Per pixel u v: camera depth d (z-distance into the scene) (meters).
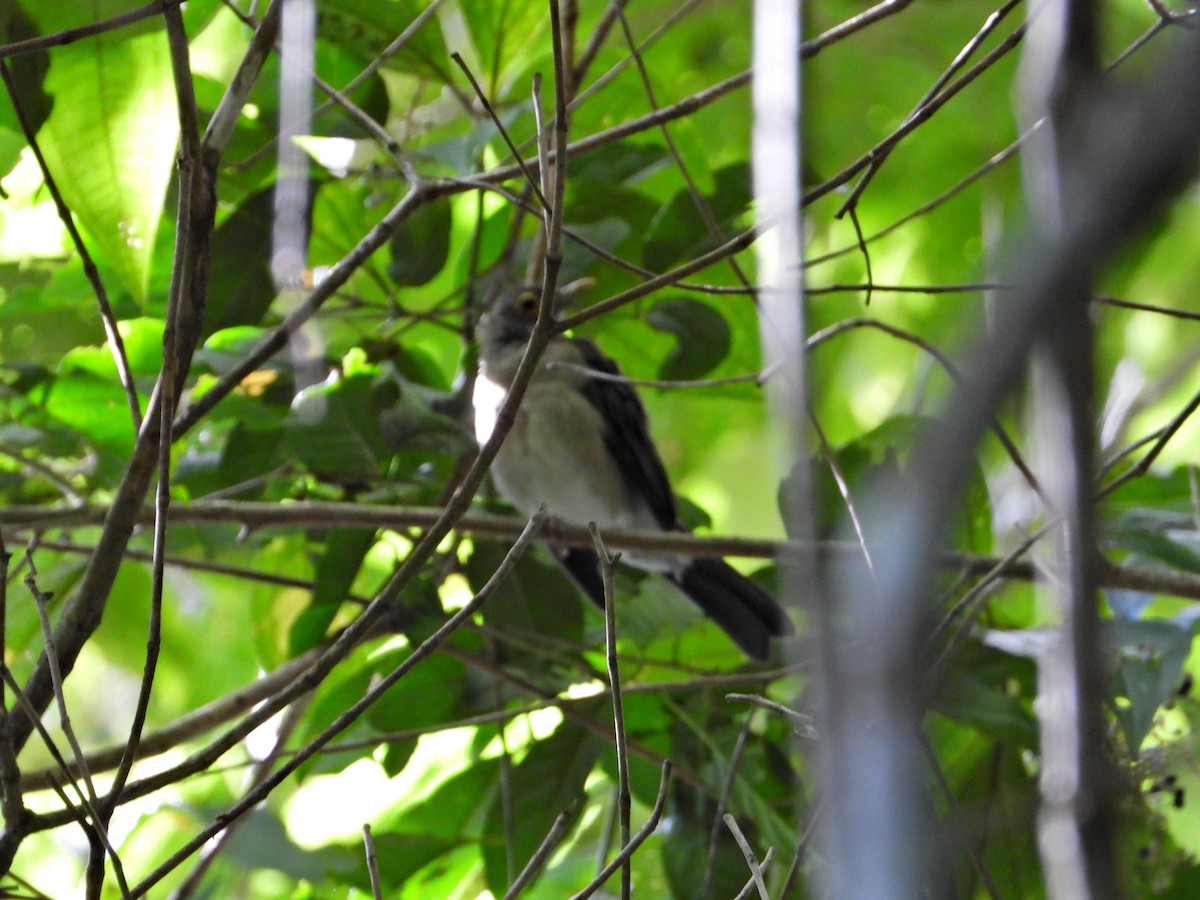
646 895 9.73
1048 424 1.76
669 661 9.77
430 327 12.77
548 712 10.91
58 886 12.27
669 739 9.62
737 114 15.37
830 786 1.94
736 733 9.38
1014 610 9.23
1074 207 1.50
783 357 2.44
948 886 3.22
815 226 6.73
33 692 5.72
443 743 12.24
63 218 5.86
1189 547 8.33
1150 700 7.25
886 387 15.44
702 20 15.32
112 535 5.79
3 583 5.10
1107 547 8.12
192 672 13.30
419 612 9.08
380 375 9.13
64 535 9.89
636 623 9.52
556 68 5.30
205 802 11.80
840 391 15.57
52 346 9.99
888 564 1.72
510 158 9.95
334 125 9.05
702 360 9.65
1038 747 7.92
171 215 9.45
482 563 9.53
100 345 10.04
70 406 9.41
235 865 9.31
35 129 7.56
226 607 13.15
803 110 2.58
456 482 9.59
